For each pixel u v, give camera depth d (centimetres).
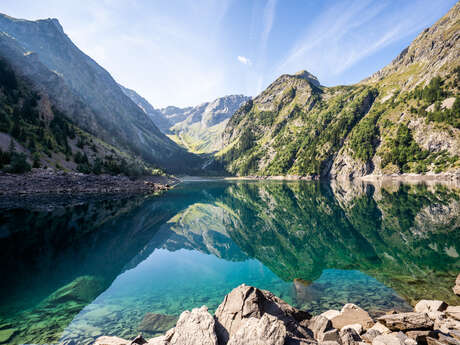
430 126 14350
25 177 6256
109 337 923
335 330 861
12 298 1329
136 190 8250
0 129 8156
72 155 10044
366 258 2027
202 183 15375
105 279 1633
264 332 713
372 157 16488
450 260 1867
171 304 1317
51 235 2534
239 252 2331
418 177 13088
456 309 1123
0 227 2734
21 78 13925
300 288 1531
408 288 1461
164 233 3014
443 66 17112
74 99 17875
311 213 4334
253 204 5706
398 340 822
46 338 998
